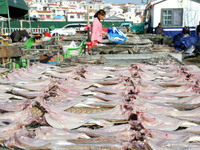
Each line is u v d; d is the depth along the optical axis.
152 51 8.49
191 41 14.61
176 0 20.56
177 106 3.01
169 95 3.48
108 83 4.06
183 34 17.83
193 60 10.84
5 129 2.41
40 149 2.08
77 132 2.32
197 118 2.61
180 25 20.94
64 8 108.50
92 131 2.32
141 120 2.55
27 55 7.88
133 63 6.04
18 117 2.75
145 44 9.88
